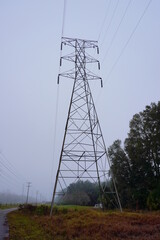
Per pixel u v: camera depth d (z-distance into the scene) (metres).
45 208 39.72
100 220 23.02
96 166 31.03
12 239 16.80
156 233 16.17
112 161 58.19
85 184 83.62
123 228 17.89
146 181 52.91
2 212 54.19
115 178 56.25
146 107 56.09
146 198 51.06
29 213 43.69
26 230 21.34
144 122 55.78
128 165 56.72
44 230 20.70
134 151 55.22
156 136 52.31
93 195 80.12
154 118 53.44
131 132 57.28
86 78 32.69
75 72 32.78
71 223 22.27
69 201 77.69
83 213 29.48
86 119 30.88
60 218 27.06
